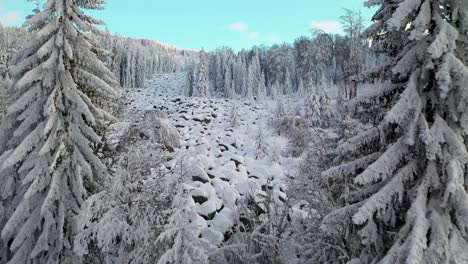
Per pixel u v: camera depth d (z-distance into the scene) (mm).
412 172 7855
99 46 14500
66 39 12664
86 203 10750
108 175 12922
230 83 99188
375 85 9328
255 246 13461
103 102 14344
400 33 8578
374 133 8703
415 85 7559
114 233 10195
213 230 15273
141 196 11688
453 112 7305
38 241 11805
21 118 12547
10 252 13602
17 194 13258
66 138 12734
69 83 12781
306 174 14117
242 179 21641
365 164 9047
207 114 43500
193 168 18844
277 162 24328
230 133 35656
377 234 8352
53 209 12414
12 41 47469
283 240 13891
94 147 14289
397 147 7891
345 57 25984
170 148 17578
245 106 53156
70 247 12008
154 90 107750
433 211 7254
